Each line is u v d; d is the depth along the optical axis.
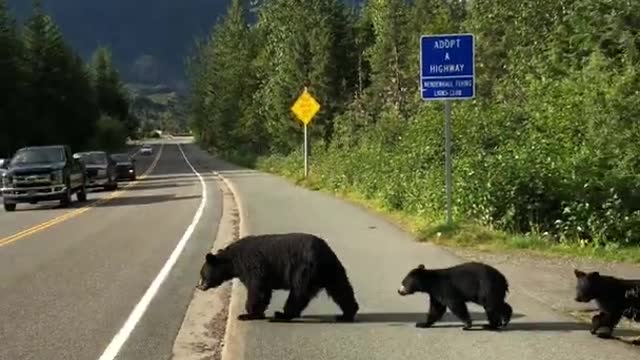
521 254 11.97
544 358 6.47
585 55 21.92
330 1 52.91
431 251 12.34
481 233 13.09
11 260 13.23
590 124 14.66
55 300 9.59
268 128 55.28
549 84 18.48
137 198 29.91
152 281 10.88
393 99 38.78
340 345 7.03
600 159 13.72
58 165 26.88
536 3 32.22
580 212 13.09
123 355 7.07
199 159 87.00
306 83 50.72
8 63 70.31
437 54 13.26
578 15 21.81
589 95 15.65
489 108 19.45
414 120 22.28
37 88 83.00
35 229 18.73
